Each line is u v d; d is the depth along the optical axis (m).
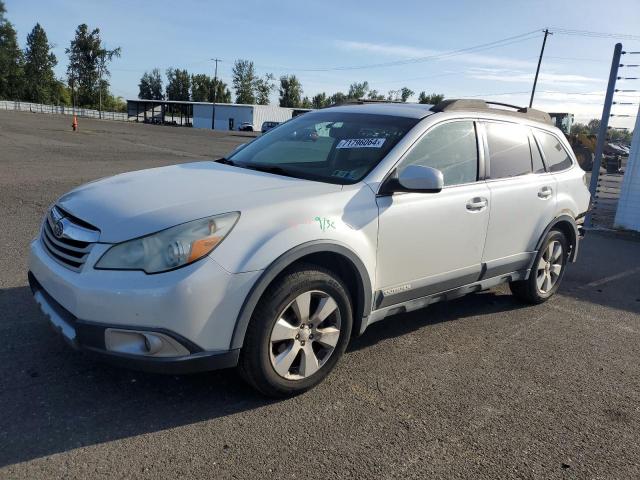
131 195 3.20
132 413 3.03
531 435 3.12
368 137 3.96
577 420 3.32
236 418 3.05
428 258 3.91
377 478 2.65
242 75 114.19
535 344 4.45
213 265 2.80
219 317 2.84
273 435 2.93
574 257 5.61
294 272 3.11
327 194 3.37
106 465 2.59
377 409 3.27
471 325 4.77
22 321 4.04
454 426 3.15
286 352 3.18
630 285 6.45
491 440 3.04
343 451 2.84
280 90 117.75
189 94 130.00
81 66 107.12
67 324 2.89
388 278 3.68
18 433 2.77
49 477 2.48
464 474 2.73
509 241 4.65
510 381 3.77
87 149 19.64
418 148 3.88
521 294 5.31
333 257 3.40
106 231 2.86
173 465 2.63
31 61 105.88
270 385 3.15
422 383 3.63
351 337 3.66
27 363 3.45
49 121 44.41
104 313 2.74
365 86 101.00
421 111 4.20
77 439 2.77
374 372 3.73
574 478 2.76
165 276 2.74
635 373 4.04
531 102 48.06
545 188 4.97
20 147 18.17
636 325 5.08
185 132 48.03
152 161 16.73
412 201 3.73
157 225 2.82
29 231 6.71
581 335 4.73
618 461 2.94
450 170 4.10
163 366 2.79
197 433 2.89
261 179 3.56
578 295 5.90
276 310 3.04
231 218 2.94
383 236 3.55
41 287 3.31
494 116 4.62
